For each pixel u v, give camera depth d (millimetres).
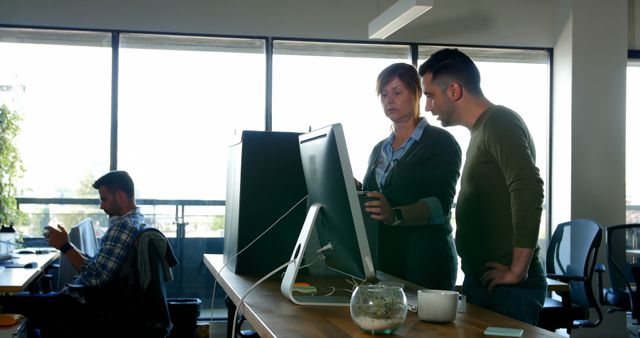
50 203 5543
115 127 5617
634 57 6230
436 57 2025
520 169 1813
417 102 2355
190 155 5750
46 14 5469
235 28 5707
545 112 6234
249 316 1658
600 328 5867
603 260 5914
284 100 5848
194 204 5770
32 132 5516
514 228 1824
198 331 5164
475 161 1957
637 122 6527
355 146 5914
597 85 5941
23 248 5238
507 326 1466
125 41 5641
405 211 1969
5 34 5492
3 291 3213
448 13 6027
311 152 1849
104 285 3254
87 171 5598
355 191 1633
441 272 2244
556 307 4258
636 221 6562
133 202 3512
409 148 2330
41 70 5531
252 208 2330
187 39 5719
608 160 5945
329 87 5898
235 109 5797
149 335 3240
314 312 1613
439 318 1484
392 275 2273
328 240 1873
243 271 2328
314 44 5887
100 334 3234
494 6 6094
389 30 5195
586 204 5910
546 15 6156
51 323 3287
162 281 3330
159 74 5695
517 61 6191
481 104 1982
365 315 1362
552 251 4828
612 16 5965
